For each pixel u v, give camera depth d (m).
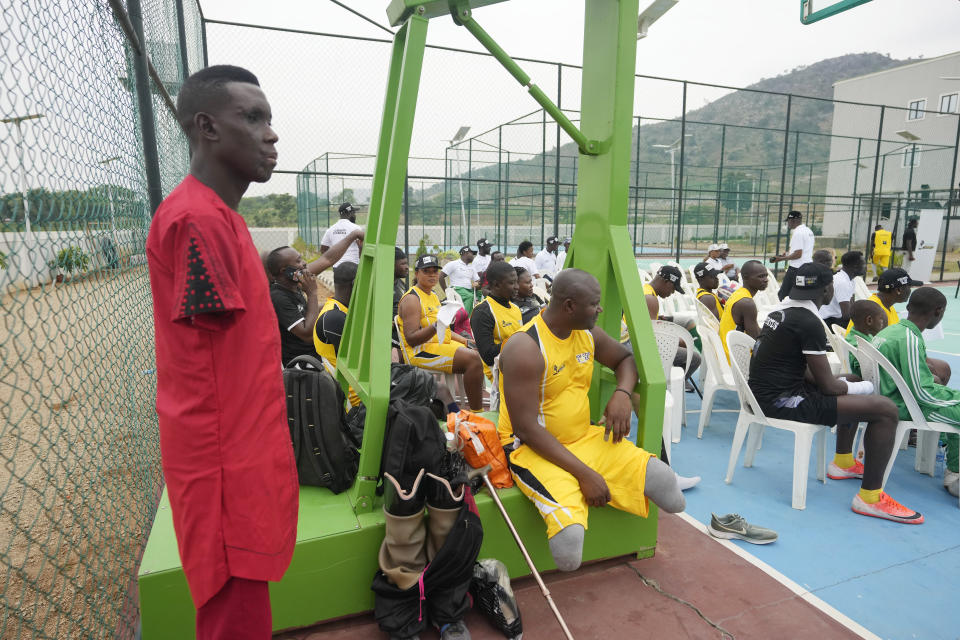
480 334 4.00
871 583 2.46
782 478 3.61
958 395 3.18
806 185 28.95
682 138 12.01
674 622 2.16
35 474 3.20
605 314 2.75
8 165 1.42
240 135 1.29
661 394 2.48
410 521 1.99
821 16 4.93
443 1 2.33
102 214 2.28
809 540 2.82
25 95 1.47
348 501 2.30
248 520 1.24
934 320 3.33
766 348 3.31
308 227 16.52
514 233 20.23
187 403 1.20
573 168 14.67
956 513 3.14
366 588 2.12
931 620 2.21
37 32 1.54
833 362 4.46
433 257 4.17
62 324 5.50
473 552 2.01
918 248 15.28
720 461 3.89
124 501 2.80
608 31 2.54
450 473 2.12
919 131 29.00
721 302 7.26
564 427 2.39
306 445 2.36
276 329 1.33
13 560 2.42
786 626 2.15
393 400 2.21
